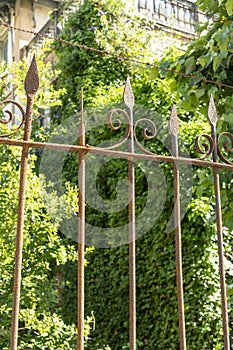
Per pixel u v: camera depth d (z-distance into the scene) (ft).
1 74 19.61
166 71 14.56
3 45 43.16
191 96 13.94
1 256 16.21
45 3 40.68
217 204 7.96
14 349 6.22
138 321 21.85
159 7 32.30
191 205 19.48
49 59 32.83
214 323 19.38
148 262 21.63
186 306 19.65
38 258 16.94
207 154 8.04
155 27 30.94
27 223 16.65
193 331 19.39
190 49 14.21
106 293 23.47
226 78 13.56
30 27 39.68
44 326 15.84
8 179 16.80
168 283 20.68
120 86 27.25
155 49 28.60
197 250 19.72
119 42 27.81
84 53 28.04
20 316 15.57
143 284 21.74
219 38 12.71
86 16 28.60
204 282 19.51
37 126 21.56
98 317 23.59
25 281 16.24
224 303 7.64
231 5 12.41
